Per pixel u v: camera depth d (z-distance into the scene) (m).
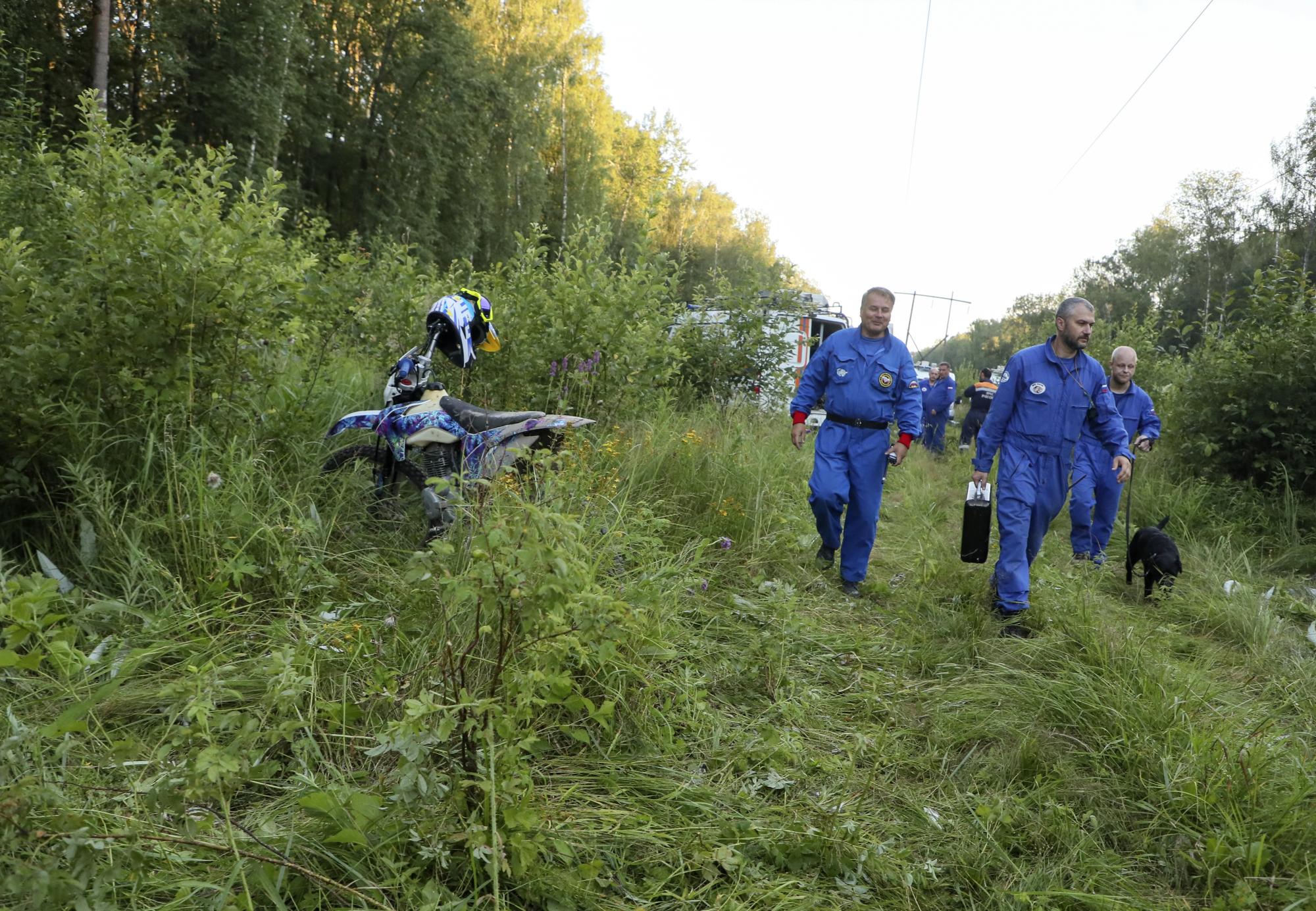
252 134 25.56
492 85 36.72
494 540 2.08
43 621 1.93
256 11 25.83
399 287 7.14
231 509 3.64
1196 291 48.31
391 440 4.34
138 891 1.86
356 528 4.28
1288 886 2.36
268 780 2.31
